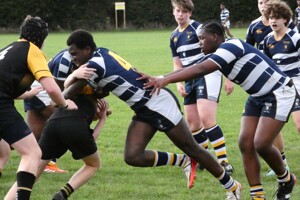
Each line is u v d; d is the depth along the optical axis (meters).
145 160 16.38
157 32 120.75
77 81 15.36
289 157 23.06
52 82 14.72
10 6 129.12
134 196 17.77
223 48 15.54
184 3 21.86
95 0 132.25
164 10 133.38
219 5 131.75
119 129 28.91
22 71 14.78
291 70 21.56
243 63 15.81
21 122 14.85
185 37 22.11
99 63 15.46
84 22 131.88
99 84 15.84
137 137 16.16
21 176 14.55
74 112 15.74
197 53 22.03
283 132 27.88
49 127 15.88
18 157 23.02
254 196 16.70
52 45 83.31
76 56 15.80
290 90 16.23
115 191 18.28
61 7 130.25
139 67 55.09
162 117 15.98
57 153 16.16
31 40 15.16
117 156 23.16
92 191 18.27
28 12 129.62
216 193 18.12
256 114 16.70
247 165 16.72
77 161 22.41
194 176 17.31
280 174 16.89
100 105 16.66
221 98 38.28
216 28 16.34
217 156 20.88
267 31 22.19
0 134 14.85
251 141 16.58
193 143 16.42
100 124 16.72
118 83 15.70
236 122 30.44
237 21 132.25
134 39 97.31
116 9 128.25
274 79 16.08
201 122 21.48
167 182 19.34
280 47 21.48
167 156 16.72
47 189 18.58
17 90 14.90
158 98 16.02
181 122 16.25
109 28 131.38
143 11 133.75
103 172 20.61
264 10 21.39
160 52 71.50
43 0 128.75
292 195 17.94
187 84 21.77
